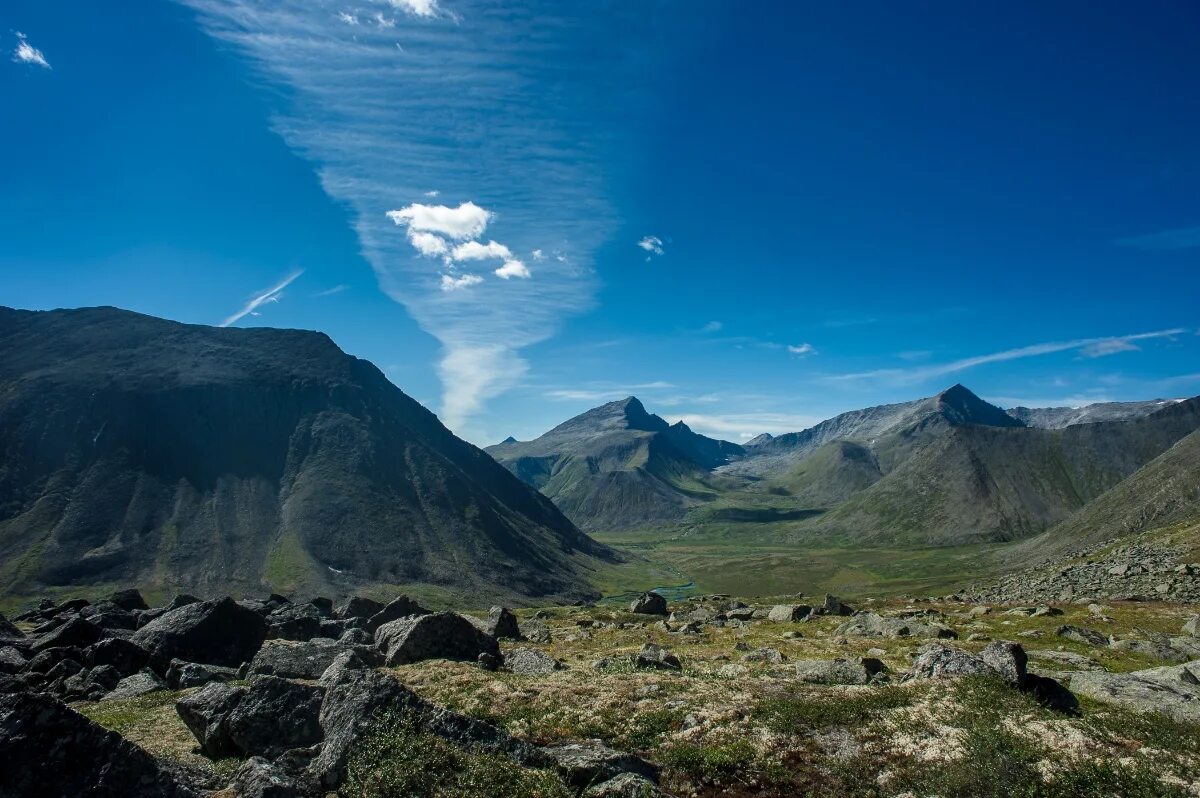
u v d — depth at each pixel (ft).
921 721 97.91
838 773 88.33
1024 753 85.61
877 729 97.50
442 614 156.87
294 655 142.41
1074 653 183.11
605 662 155.84
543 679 127.54
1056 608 293.43
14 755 55.83
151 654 164.55
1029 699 104.37
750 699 111.34
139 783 60.49
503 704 114.21
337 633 224.53
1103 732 91.04
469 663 143.43
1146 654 187.11
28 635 214.48
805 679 136.46
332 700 84.99
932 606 388.98
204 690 102.78
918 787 82.74
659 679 124.77
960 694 105.09
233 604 181.37
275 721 92.84
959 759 85.76
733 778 88.53
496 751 78.64
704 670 151.74
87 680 145.79
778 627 273.75
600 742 92.17
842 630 245.86
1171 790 75.77
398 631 157.89
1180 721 100.53
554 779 75.36
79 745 59.00
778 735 97.45
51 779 56.44
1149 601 341.21
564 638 256.32
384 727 77.87
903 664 175.32
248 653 176.76
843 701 107.45
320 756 77.56
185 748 100.37
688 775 89.15
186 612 178.19
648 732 101.76
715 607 423.23
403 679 130.52
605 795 74.95
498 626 244.63
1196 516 652.48
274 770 69.72
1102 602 337.31
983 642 209.97
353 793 69.82
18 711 57.98
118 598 296.71
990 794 78.74
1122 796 76.48
